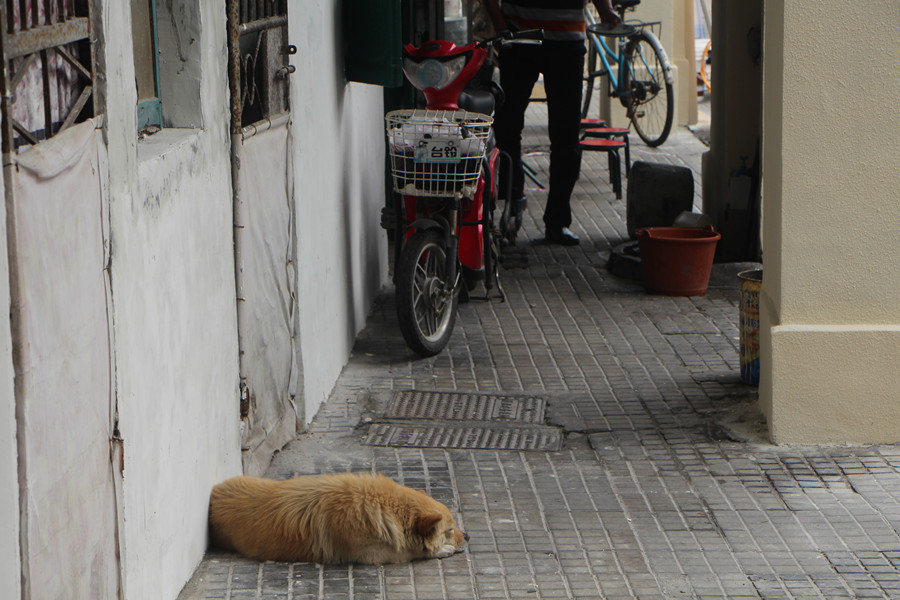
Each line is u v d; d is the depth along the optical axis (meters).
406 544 4.61
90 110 3.24
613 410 6.50
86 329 3.17
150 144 4.15
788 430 5.91
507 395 6.75
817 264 5.80
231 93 4.88
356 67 7.25
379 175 8.95
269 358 5.54
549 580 4.51
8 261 2.68
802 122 5.68
